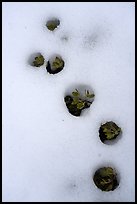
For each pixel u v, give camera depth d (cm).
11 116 136
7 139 134
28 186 131
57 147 131
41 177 130
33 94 136
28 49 141
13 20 145
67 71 136
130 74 134
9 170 132
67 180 129
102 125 130
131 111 131
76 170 129
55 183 129
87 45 138
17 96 137
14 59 140
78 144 130
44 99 135
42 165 131
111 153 128
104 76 134
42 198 129
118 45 137
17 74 138
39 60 137
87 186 128
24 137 133
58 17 143
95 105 132
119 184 126
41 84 136
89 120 131
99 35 139
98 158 129
